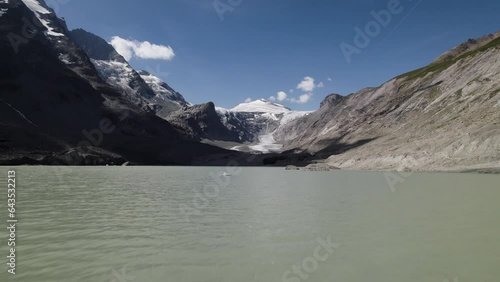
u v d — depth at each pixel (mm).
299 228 17031
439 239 14500
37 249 13055
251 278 10008
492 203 25219
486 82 103000
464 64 138750
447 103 115125
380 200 28141
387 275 10234
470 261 11508
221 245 13742
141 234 15750
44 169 96812
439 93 136875
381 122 161125
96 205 25484
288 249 13164
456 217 19609
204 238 14953
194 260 11727
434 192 33156
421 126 111250
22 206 24484
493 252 12539
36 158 139250
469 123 85750
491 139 71062
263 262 11539
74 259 11781
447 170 69875
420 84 168250
